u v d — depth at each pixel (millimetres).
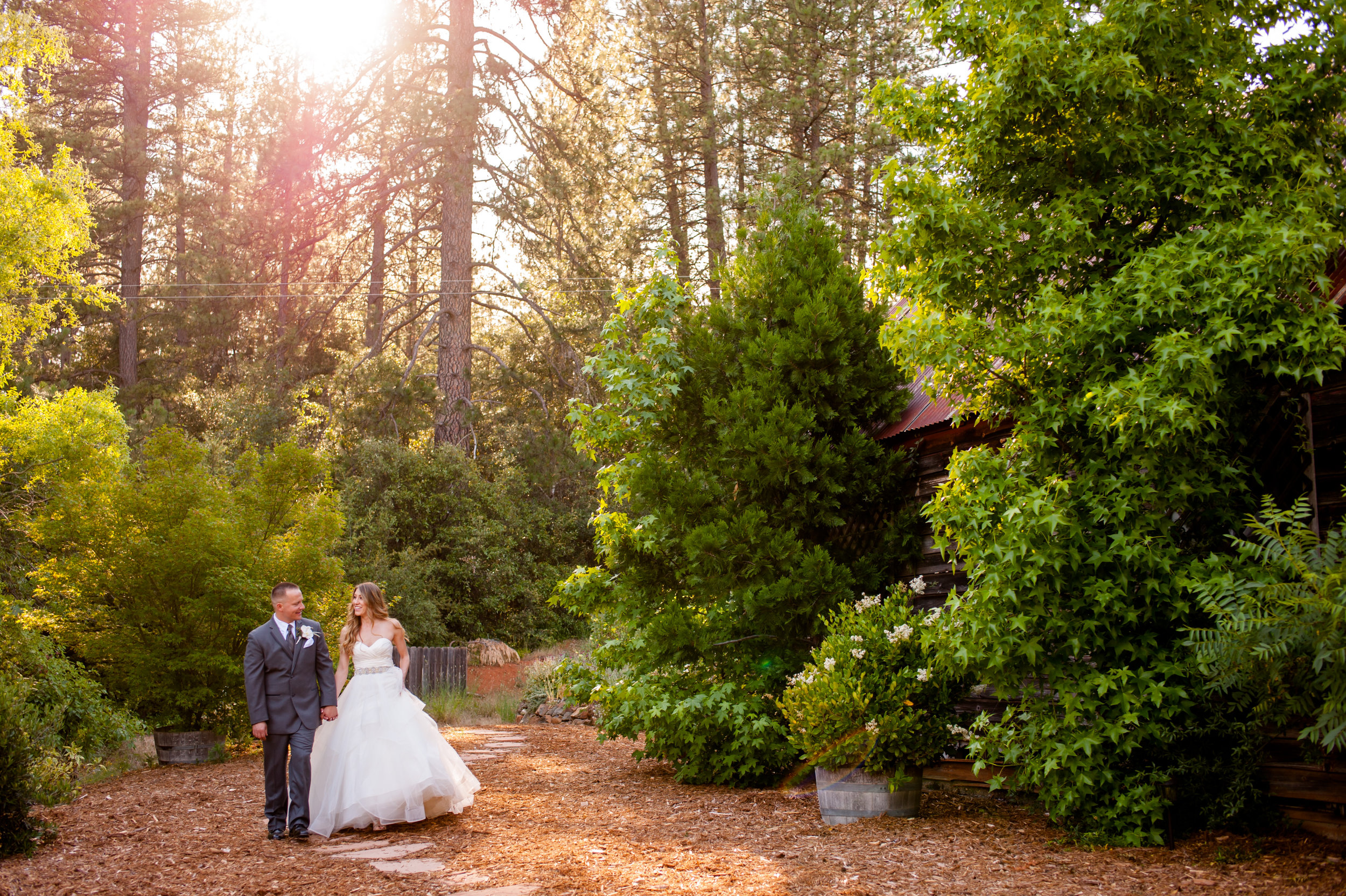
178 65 32812
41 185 14680
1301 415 6012
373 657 6836
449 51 25719
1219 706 5484
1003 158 6262
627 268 27016
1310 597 4426
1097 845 5547
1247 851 5223
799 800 7570
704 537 7938
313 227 29500
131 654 10227
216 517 10953
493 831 6418
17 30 14453
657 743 8758
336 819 6363
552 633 25312
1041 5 5805
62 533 10547
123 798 7820
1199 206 5730
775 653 8602
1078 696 5598
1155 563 5434
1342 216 5582
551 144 26141
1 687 6191
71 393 14914
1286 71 5762
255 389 27781
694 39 27297
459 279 25797
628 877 5090
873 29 25219
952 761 7945
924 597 8523
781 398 8422
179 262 30188
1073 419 5750
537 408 29172
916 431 8305
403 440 27359
